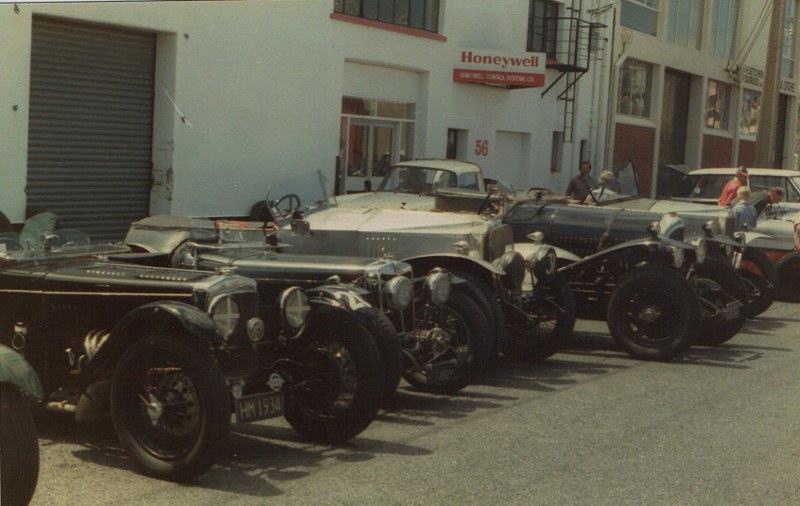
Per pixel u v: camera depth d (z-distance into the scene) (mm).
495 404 7410
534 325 8898
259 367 6148
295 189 9672
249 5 15961
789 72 39469
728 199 16984
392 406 7289
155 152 15109
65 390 5637
